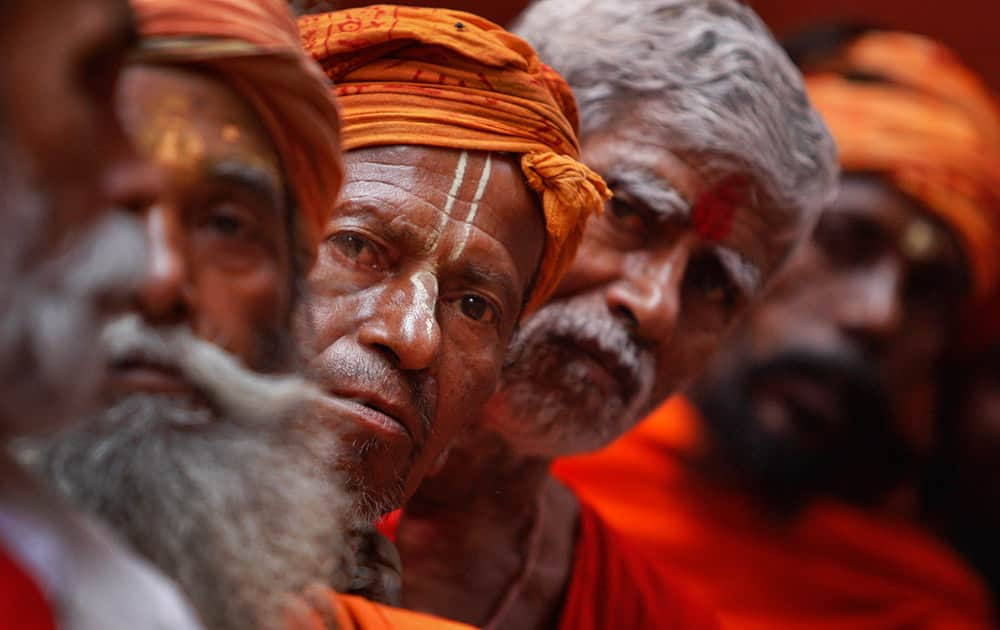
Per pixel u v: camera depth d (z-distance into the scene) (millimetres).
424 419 3891
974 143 9328
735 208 5023
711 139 4945
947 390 10555
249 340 2904
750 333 9078
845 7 12648
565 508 5473
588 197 4055
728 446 8789
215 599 2832
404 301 3820
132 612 2359
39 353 2260
